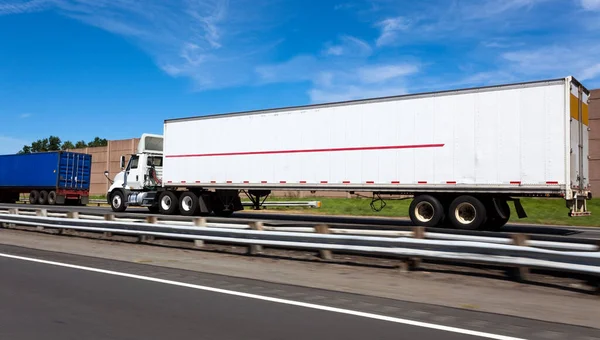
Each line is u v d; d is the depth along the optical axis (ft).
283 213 89.92
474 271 28.94
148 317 19.48
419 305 21.91
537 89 47.14
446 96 51.31
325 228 33.60
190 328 17.98
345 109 57.11
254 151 64.23
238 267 32.24
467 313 20.51
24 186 124.77
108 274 28.86
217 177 67.82
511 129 48.19
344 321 19.07
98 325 18.28
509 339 16.90
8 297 22.79
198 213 74.74
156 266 32.07
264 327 18.17
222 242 38.60
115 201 86.53
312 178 59.16
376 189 54.80
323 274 29.81
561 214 83.10
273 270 31.14
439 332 17.71
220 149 67.62
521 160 47.70
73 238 47.44
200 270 31.07
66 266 31.55
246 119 65.10
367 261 33.04
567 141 45.85
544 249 25.35
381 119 54.75
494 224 54.39
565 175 45.88
